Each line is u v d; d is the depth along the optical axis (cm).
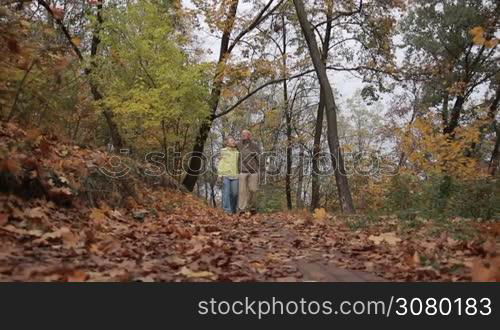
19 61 704
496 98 2484
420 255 481
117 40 1511
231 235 704
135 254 478
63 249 461
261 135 3030
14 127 679
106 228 605
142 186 982
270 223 942
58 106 858
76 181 704
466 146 1409
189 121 1638
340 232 765
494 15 2200
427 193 1059
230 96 2078
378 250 563
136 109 1438
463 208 932
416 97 2728
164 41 1540
